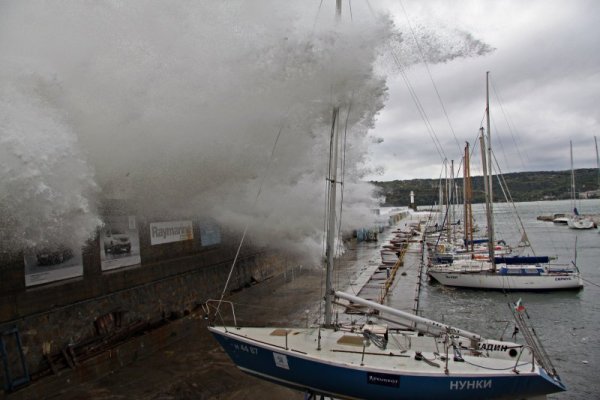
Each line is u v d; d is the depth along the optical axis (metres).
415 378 7.12
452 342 8.20
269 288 21.31
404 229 65.81
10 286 9.55
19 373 9.28
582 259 38.00
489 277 25.36
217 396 9.89
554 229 70.25
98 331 11.48
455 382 7.14
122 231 13.05
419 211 127.12
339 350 7.96
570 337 17.52
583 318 20.23
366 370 7.29
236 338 8.45
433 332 8.62
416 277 25.58
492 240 26.66
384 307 8.63
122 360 11.55
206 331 14.52
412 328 8.59
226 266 18.95
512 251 36.06
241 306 17.70
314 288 21.58
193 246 16.75
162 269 14.38
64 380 9.92
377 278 24.42
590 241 52.06
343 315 14.55
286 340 8.04
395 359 7.66
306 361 7.66
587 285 26.77
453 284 26.03
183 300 15.30
